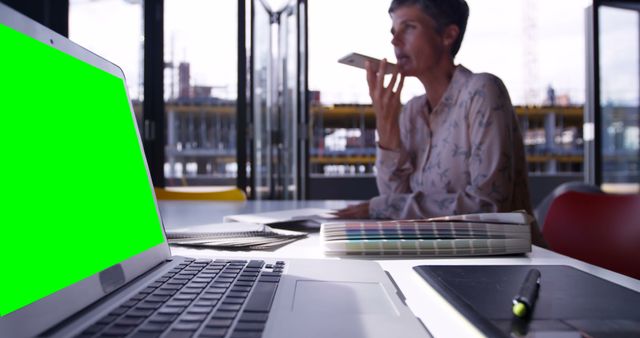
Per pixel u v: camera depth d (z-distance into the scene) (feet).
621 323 1.09
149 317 1.03
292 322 1.06
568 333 1.02
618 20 14.16
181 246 2.34
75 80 1.30
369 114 33.86
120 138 1.59
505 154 3.64
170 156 25.36
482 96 3.80
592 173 13.87
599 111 13.83
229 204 5.50
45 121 1.10
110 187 1.39
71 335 0.92
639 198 3.36
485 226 2.14
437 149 4.26
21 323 0.88
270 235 2.57
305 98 13.71
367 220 3.45
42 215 1.02
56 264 1.03
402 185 4.50
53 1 9.37
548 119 34.04
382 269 1.70
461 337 1.10
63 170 1.14
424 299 1.42
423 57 4.56
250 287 1.33
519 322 1.10
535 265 1.84
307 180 13.78
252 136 12.97
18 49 1.04
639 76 16.14
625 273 3.29
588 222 3.62
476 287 1.44
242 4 12.55
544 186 28.40
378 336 0.99
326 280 1.49
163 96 11.99
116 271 1.29
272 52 14.53
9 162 0.94
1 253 0.87
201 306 1.12
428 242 2.10
